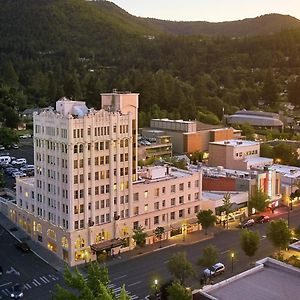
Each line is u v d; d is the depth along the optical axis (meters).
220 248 122.44
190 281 102.56
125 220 120.56
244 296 70.94
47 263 111.44
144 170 135.25
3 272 106.06
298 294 71.75
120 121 117.69
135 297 95.06
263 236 131.75
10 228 132.88
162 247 122.62
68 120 108.81
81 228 113.19
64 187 112.62
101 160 115.25
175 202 132.62
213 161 198.62
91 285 66.19
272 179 159.25
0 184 164.75
